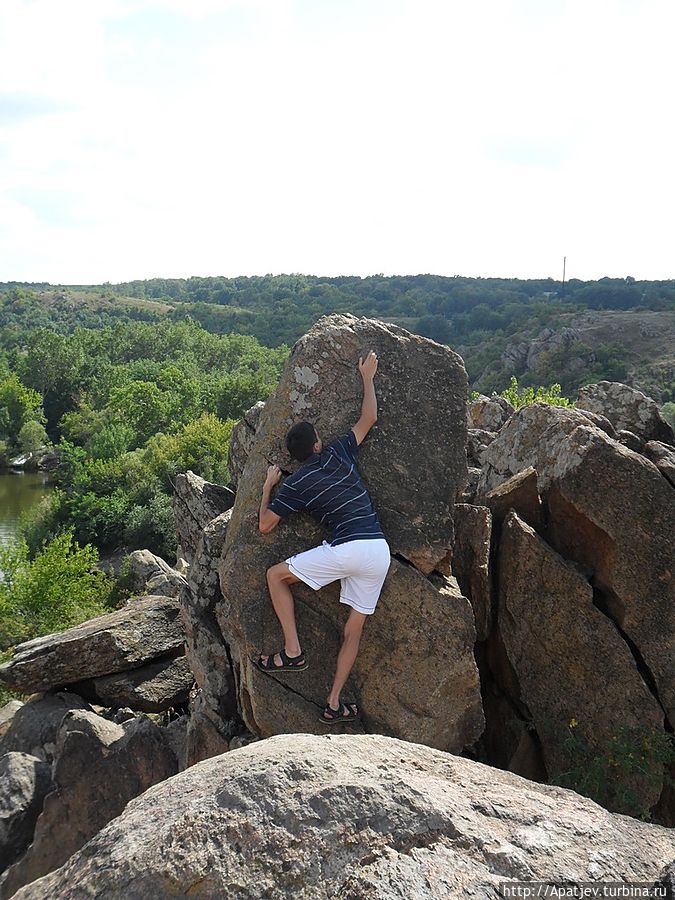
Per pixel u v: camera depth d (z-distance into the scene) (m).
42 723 7.84
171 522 45.44
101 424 78.81
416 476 5.92
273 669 5.51
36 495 67.62
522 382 82.44
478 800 3.39
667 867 3.08
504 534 6.55
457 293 164.75
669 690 6.09
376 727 5.62
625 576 6.21
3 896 5.72
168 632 8.95
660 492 6.22
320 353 5.93
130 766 6.42
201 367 124.12
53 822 6.08
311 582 5.31
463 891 2.87
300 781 3.32
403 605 5.67
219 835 3.08
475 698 5.73
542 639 6.31
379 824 3.12
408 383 6.04
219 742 6.48
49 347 103.44
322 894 2.89
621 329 87.69
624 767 5.79
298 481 5.37
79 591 21.62
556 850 3.12
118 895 2.95
